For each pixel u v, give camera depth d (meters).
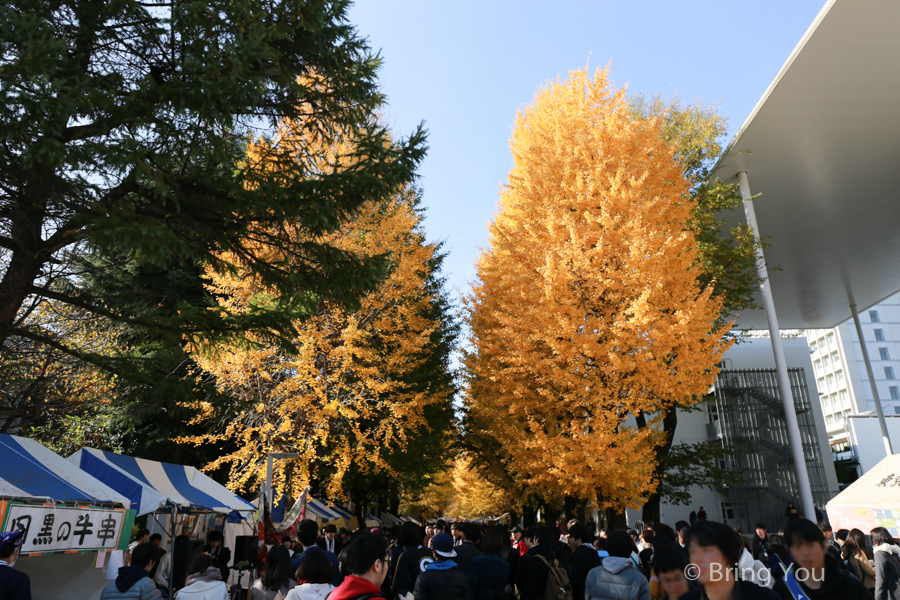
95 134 6.40
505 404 13.02
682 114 20.69
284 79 7.85
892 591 4.47
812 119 17.22
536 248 12.80
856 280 30.62
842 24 14.16
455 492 55.88
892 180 20.47
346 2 8.46
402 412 13.40
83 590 6.96
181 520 10.55
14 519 4.89
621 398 11.26
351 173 7.44
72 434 12.33
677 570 2.59
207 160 7.05
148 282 15.97
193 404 13.00
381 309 14.45
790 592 2.56
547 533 5.82
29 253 6.47
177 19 6.38
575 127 13.73
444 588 4.11
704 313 11.62
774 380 33.47
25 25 5.06
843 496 11.90
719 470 19.47
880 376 73.81
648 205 11.80
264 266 8.11
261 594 4.60
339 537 9.82
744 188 19.66
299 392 13.43
